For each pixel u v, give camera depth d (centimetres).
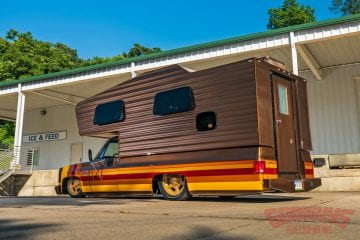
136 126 779
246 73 637
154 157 738
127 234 314
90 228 346
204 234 309
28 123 2358
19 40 3906
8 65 3334
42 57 3647
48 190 1491
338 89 1505
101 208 539
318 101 1535
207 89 680
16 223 387
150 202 661
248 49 1196
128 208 536
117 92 833
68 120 2209
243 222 372
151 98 765
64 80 1580
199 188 661
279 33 1150
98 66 1469
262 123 617
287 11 3269
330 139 1494
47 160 2231
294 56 1121
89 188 854
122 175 784
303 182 666
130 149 780
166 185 718
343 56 1399
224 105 654
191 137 686
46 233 323
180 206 564
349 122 1470
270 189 598
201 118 680
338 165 1023
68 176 911
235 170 619
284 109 691
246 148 617
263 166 597
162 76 755
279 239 287
